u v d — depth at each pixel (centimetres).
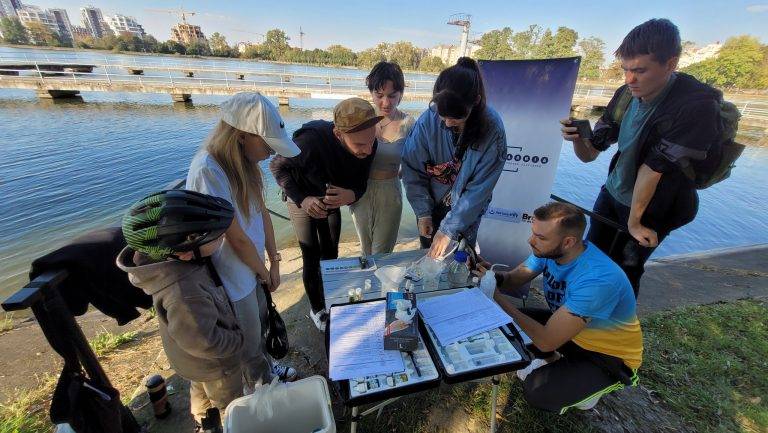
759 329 268
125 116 1471
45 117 1376
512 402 196
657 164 175
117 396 143
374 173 248
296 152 150
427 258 194
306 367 222
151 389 177
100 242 138
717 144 174
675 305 303
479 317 149
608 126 221
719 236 618
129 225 107
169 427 181
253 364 176
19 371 231
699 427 188
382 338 138
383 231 266
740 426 190
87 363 134
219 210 121
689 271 383
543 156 271
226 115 135
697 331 262
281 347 190
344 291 178
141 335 264
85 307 138
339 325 145
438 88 177
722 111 169
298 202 214
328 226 249
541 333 163
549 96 255
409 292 153
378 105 239
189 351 123
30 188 733
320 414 140
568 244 163
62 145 1034
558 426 184
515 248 304
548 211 162
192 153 1004
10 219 613
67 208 660
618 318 162
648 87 173
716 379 219
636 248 213
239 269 157
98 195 716
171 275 115
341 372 122
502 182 288
